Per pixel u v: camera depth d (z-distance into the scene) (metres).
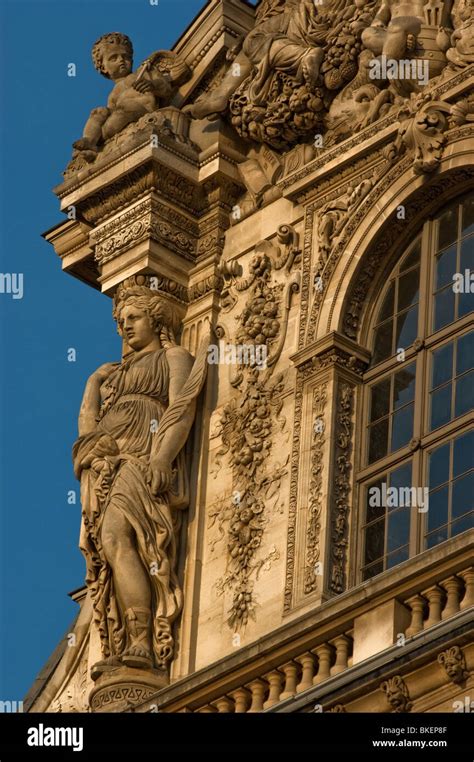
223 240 52.25
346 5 50.97
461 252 48.59
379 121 49.69
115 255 52.62
